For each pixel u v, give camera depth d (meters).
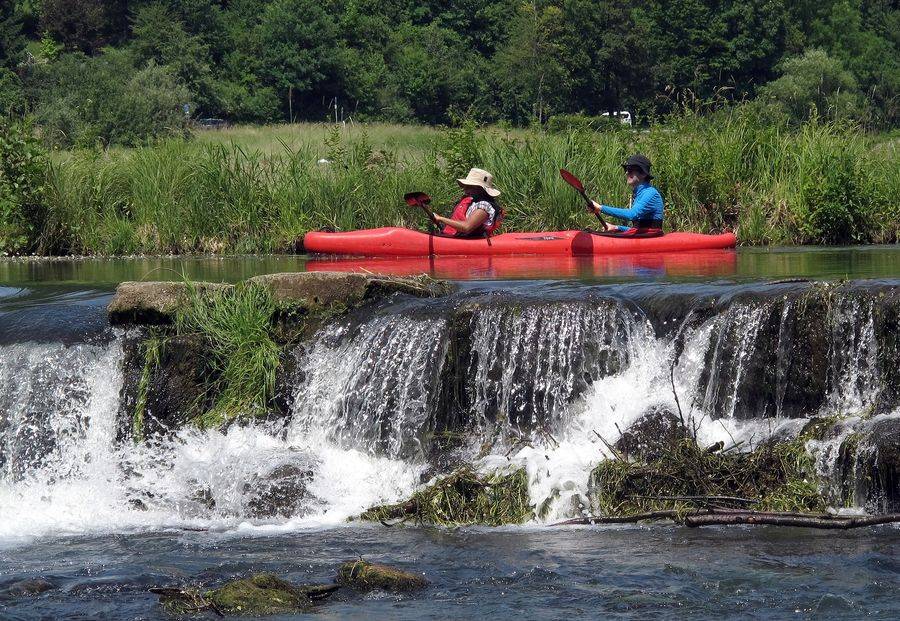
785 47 85.06
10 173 19.06
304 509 8.27
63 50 81.88
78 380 9.55
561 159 19.64
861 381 8.37
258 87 79.94
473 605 6.29
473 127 20.61
